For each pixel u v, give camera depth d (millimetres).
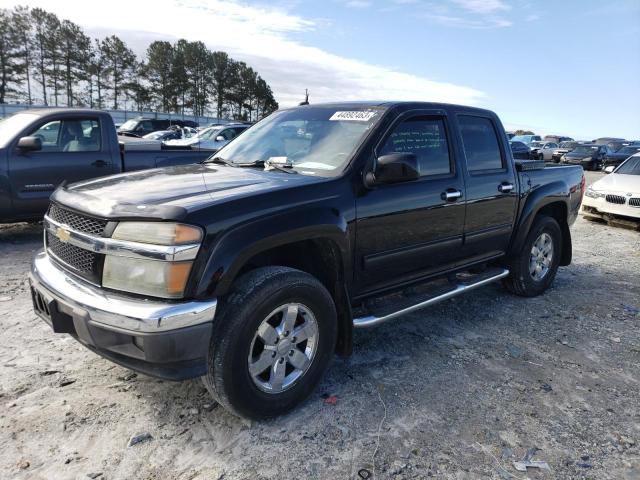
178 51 71625
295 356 2846
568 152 29844
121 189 2785
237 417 2828
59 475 2318
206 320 2393
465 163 4012
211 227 2424
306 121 3809
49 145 6660
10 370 3232
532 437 2762
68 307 2512
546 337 4164
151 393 3033
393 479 2387
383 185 3299
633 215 9320
